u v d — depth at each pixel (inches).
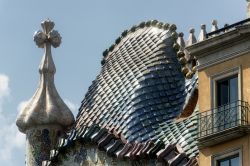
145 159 1627.7
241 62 1392.7
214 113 1391.5
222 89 1407.5
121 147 1695.4
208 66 1428.4
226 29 1462.8
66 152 1792.6
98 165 1718.8
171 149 1595.7
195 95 1678.2
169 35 1829.5
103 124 1775.3
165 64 1786.4
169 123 1685.5
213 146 1382.9
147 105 1733.5
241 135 1355.8
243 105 1369.3
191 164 1534.2
